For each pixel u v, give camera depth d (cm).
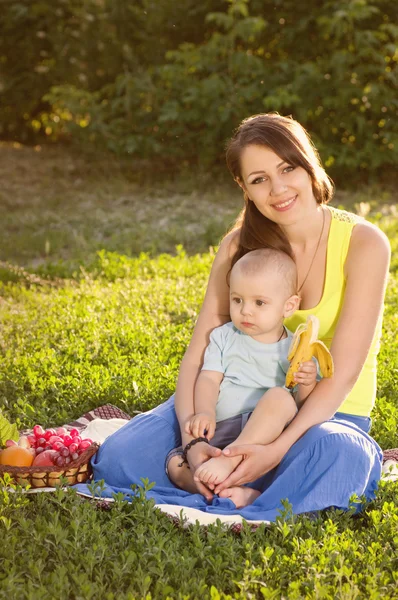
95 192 1264
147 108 1301
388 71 1270
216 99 1221
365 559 296
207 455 336
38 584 280
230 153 350
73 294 731
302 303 366
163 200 1212
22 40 1497
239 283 350
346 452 326
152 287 746
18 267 867
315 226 356
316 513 330
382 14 1250
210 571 294
